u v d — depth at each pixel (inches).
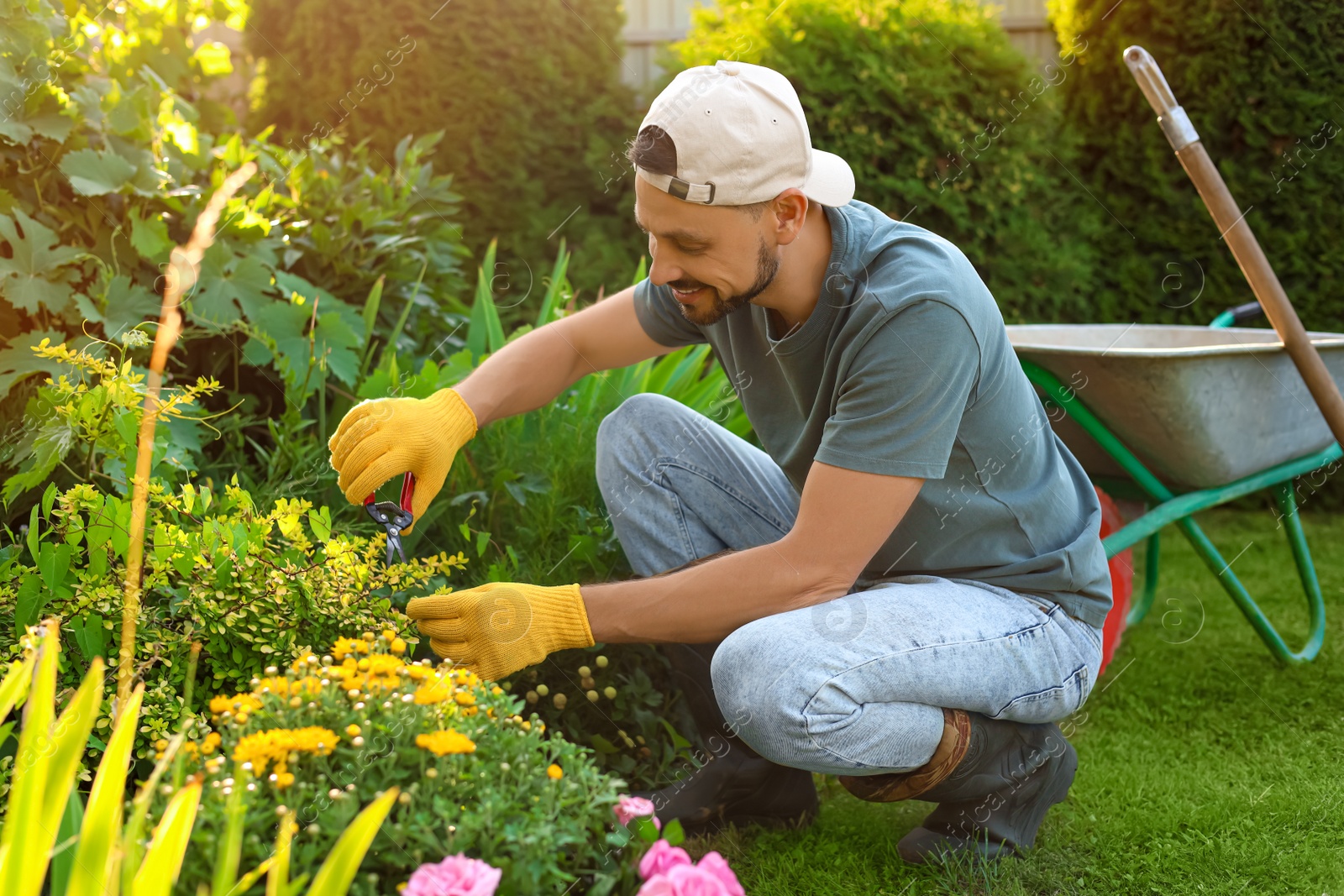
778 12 134.0
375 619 53.4
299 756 38.8
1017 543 58.6
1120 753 77.4
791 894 56.4
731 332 60.9
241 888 32.7
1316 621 97.2
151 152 75.2
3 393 64.1
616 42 154.7
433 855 36.6
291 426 72.6
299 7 140.6
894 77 130.4
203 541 52.6
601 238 147.9
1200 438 78.9
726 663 53.2
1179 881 58.7
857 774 54.7
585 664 66.9
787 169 49.9
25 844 33.5
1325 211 138.3
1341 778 71.8
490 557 73.4
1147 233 145.7
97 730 46.7
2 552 54.9
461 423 60.0
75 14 75.2
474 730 40.8
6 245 69.8
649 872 38.5
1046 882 58.4
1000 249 137.1
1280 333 77.4
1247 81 137.6
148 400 54.6
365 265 87.4
